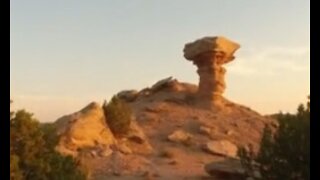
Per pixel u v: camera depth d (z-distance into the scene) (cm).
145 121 6806
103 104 5741
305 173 2261
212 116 7175
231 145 5884
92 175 4066
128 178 4097
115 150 5109
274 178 2483
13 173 1886
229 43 7681
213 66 7600
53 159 2280
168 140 6069
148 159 5131
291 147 2375
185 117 7050
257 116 7688
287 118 2505
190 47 7788
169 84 8312
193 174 4450
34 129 2189
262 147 2653
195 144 5950
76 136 4894
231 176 3972
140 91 8444
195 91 8250
